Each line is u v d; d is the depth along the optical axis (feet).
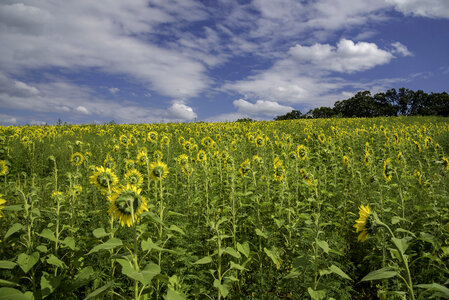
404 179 19.47
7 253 11.36
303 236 12.44
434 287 5.63
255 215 15.05
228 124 86.94
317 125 89.51
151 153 33.50
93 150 42.60
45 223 13.20
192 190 21.06
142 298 8.59
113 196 8.22
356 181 23.34
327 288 9.41
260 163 21.61
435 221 12.51
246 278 12.67
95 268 11.13
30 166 33.30
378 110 265.54
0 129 63.16
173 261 11.66
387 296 10.68
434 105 260.42
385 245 11.54
